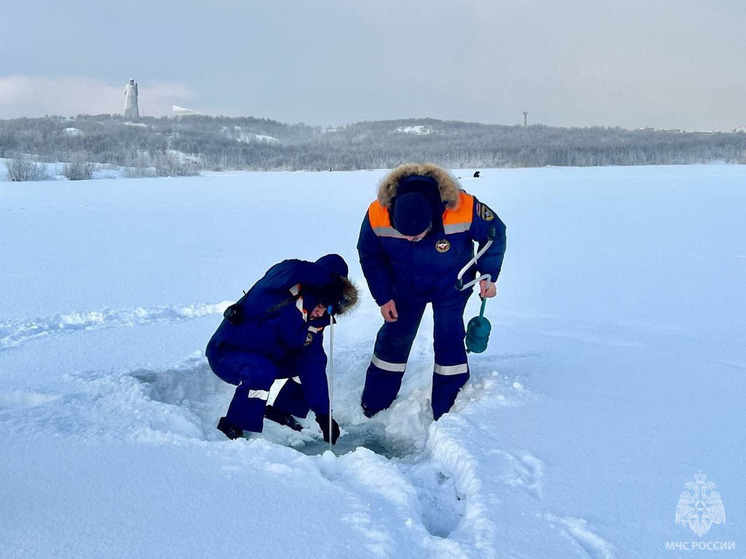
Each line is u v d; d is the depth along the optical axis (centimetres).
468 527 250
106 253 1021
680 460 302
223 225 1395
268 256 986
